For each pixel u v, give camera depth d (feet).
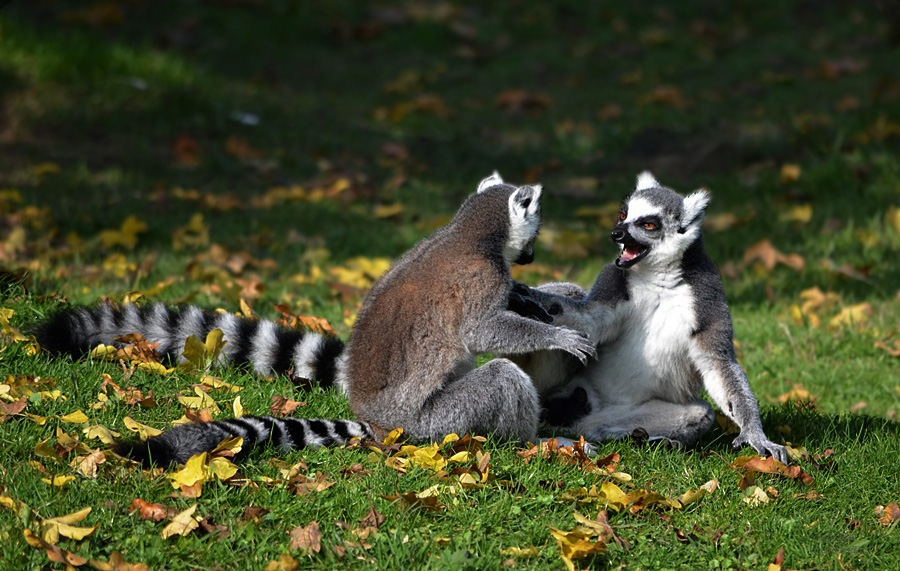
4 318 29.19
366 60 91.25
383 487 23.43
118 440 23.59
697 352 29.27
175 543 20.74
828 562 22.88
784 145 69.10
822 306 47.37
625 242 28.71
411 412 26.48
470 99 83.35
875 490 26.81
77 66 71.36
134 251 47.70
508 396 26.45
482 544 21.74
